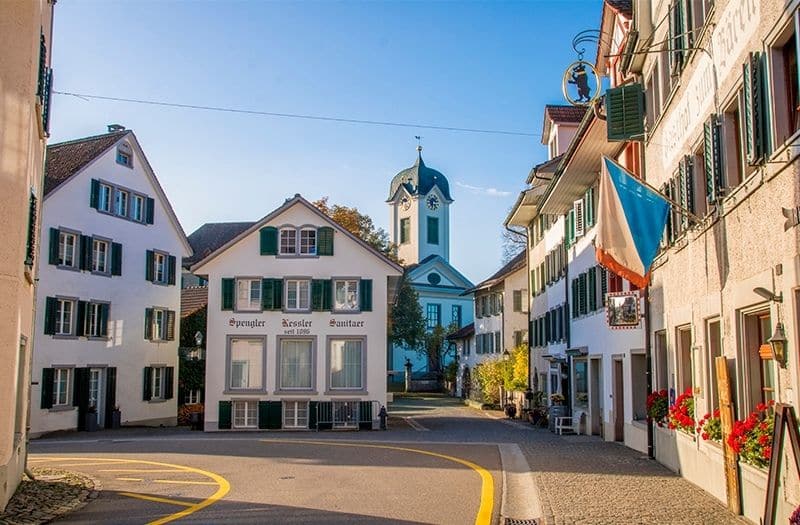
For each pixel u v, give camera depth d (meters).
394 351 77.94
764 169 9.55
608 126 17.81
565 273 32.25
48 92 14.97
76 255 32.69
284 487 14.55
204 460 19.67
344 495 13.45
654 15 17.25
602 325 24.98
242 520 11.07
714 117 11.81
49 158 34.97
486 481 15.20
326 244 33.81
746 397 10.82
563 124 36.44
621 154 22.30
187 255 41.50
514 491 13.87
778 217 9.12
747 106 9.85
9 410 11.23
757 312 10.48
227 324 33.50
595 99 16.47
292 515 11.45
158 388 38.66
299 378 33.34
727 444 11.13
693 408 14.33
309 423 32.91
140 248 37.16
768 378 10.57
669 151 15.68
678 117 14.81
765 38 9.29
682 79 14.38
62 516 11.56
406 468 17.58
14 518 11.04
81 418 32.72
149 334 37.66
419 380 74.94
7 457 11.23
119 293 35.50
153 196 38.34
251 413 33.25
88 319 33.50
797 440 8.30
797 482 8.66
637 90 17.69
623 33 21.08
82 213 33.09
